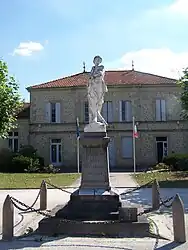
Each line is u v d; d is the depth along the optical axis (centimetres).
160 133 4038
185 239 901
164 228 1046
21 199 1684
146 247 848
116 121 4050
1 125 2878
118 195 1104
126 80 4156
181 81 2750
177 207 905
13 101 2920
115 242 895
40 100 4156
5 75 2892
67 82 4222
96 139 1154
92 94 1203
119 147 4025
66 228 988
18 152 3781
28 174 3150
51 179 2670
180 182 2339
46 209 1388
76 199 1100
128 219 999
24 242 909
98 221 1005
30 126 4134
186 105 2739
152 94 4069
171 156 3531
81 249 835
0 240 934
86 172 1157
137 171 3525
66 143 4088
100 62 1231
